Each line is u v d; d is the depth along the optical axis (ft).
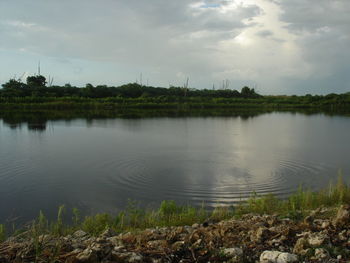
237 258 17.56
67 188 47.60
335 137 104.42
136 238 21.27
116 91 322.14
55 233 27.09
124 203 41.27
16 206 40.50
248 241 20.18
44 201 42.22
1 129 116.26
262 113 233.96
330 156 72.18
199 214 33.76
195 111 245.24
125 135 105.09
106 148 80.53
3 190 46.78
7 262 17.70
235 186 48.78
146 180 51.83
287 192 45.96
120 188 47.57
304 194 36.96
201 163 64.28
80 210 38.91
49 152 75.00
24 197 43.83
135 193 45.39
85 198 43.27
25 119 155.43
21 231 28.35
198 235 20.68
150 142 91.09
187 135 106.83
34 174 55.26
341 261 17.08
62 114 192.03
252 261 17.72
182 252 18.61
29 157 69.21
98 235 25.30
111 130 117.91
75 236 25.41
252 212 32.12
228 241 20.08
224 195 44.39
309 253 17.89
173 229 24.47
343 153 75.77
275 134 111.65
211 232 21.47
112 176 54.03
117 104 254.88
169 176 54.13
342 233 20.54
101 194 44.75
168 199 42.65
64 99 255.50
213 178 53.21
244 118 184.44
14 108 225.56
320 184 50.08
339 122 160.35
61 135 103.19
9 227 33.32
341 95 341.41
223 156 71.72
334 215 27.02
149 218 30.58
